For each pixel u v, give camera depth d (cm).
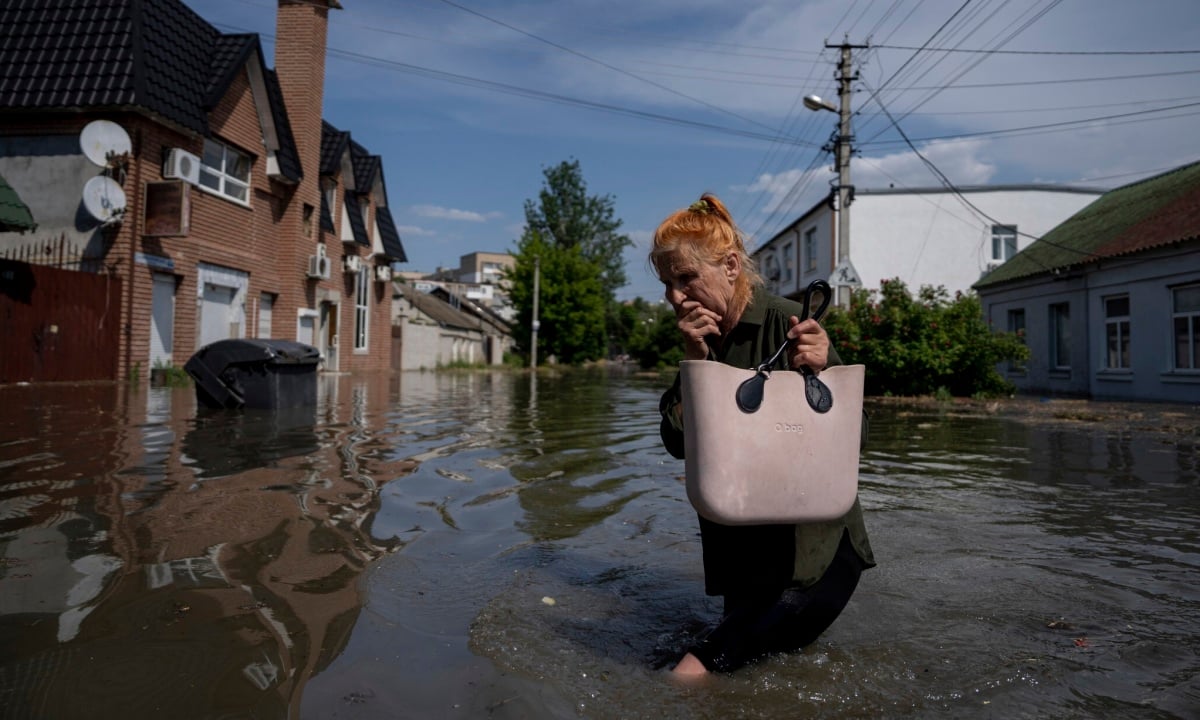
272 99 1744
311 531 337
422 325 3247
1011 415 1124
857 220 2686
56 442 589
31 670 190
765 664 200
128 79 1262
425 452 602
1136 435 830
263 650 205
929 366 1574
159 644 208
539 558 302
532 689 183
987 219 2648
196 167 1393
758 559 204
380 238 2545
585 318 5012
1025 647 213
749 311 214
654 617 237
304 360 974
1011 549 324
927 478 522
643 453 622
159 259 1359
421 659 200
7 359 1095
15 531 328
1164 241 1488
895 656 206
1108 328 1703
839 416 192
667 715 171
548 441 700
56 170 1288
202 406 920
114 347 1272
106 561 286
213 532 332
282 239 1856
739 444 184
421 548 314
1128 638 221
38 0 1345
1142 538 346
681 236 209
